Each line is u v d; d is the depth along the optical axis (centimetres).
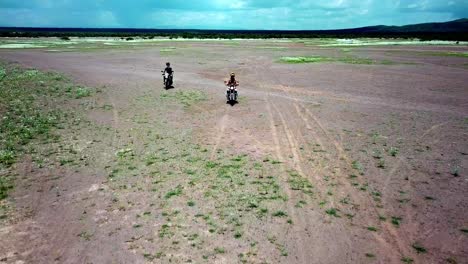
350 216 977
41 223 943
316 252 826
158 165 1319
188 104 2294
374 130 1744
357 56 5656
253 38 13862
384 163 1335
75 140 1590
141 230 909
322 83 3133
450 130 1739
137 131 1728
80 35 14900
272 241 865
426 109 2177
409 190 1123
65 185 1162
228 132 1717
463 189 1126
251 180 1192
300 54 6053
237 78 3425
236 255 812
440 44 9356
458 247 845
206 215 977
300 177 1218
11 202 1048
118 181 1191
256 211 999
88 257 806
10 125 1738
